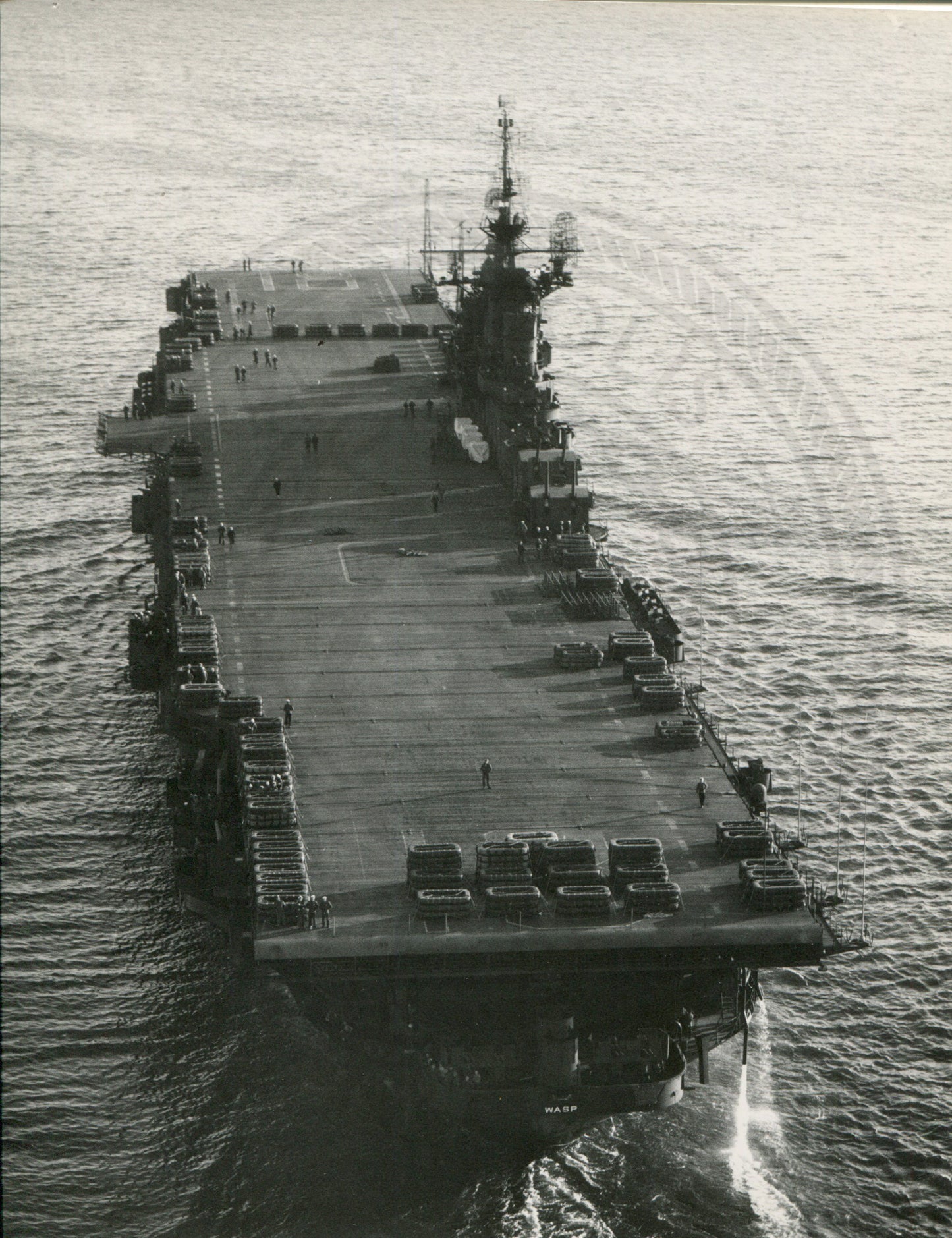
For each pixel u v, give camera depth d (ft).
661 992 339.36
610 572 467.52
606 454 647.15
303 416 596.29
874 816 428.56
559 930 317.63
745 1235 316.81
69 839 415.85
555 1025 324.39
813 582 550.36
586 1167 331.98
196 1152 329.72
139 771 445.37
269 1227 314.76
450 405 599.57
